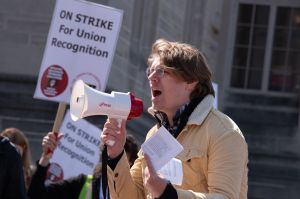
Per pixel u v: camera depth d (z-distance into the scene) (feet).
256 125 45.98
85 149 27.17
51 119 39.83
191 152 12.93
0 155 16.44
